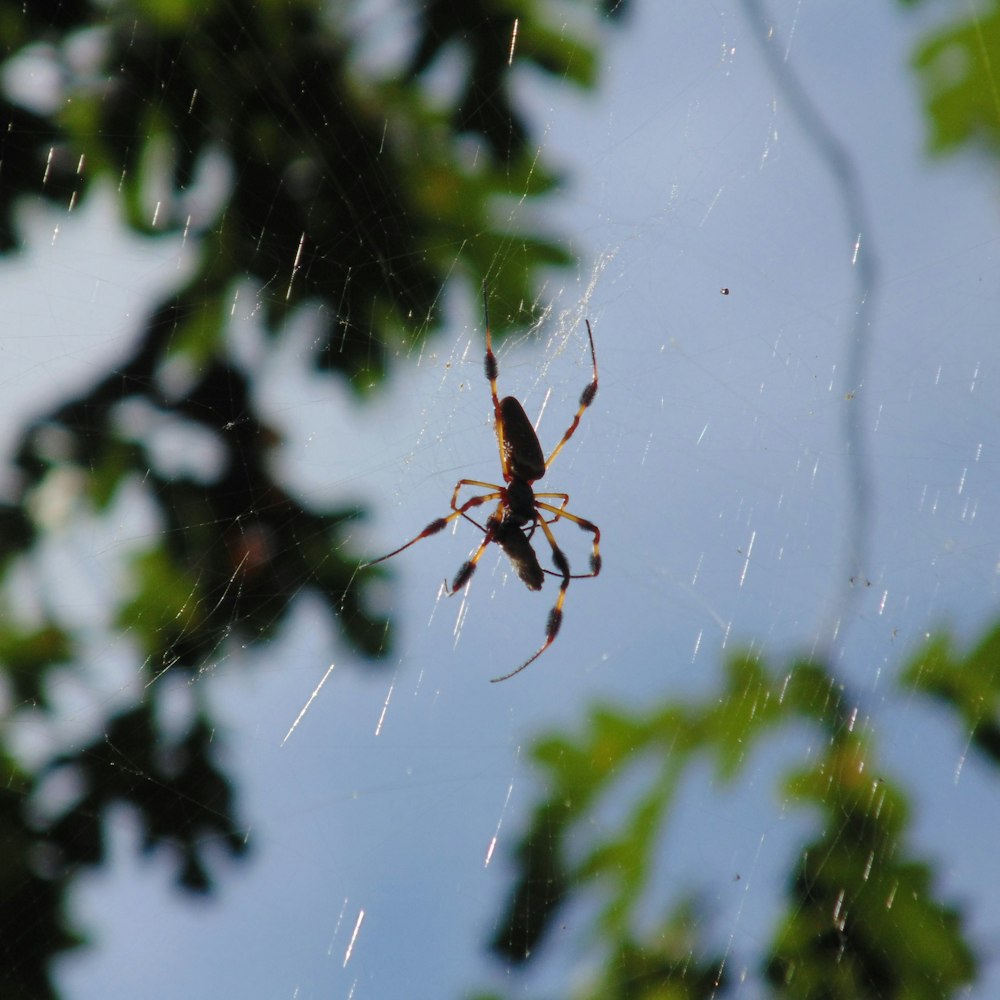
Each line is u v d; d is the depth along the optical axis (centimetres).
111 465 371
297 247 383
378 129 375
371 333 399
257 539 390
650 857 329
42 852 345
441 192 388
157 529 379
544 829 337
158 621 379
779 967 315
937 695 319
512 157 389
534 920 333
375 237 389
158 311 380
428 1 364
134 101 351
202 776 374
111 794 361
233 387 387
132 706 373
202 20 348
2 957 326
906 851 315
